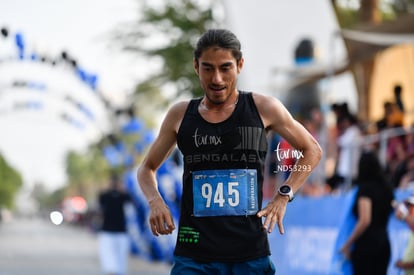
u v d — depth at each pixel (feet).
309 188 81.61
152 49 148.46
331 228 70.44
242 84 98.43
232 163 33.19
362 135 77.97
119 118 146.72
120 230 102.47
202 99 33.91
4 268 114.62
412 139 72.28
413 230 54.54
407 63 94.63
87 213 331.57
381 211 55.06
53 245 195.93
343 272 56.80
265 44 99.40
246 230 33.09
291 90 95.35
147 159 34.81
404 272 58.44
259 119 33.40
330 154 84.23
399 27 86.48
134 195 132.57
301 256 76.64
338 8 96.17
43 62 111.65
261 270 33.19
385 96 95.35
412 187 64.75
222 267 33.04
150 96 150.82
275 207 33.12
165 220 33.88
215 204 33.17
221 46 32.53
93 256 148.87
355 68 94.84
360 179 55.57
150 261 142.31
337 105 83.15
